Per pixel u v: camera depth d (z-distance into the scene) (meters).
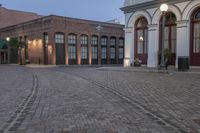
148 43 22.98
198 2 19.33
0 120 5.59
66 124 5.23
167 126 5.07
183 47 20.34
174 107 6.74
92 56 42.16
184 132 4.72
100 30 42.69
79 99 7.93
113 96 8.44
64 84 11.88
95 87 10.70
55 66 33.72
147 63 23.25
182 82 11.89
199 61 20.02
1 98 8.24
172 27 21.83
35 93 9.21
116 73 18.23
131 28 24.77
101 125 5.15
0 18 50.47
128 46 25.02
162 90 9.57
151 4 22.45
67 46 38.84
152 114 6.02
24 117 5.80
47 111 6.36
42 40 39.19
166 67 19.39
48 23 37.72
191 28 20.25
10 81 13.42
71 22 39.16
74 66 34.38
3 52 48.41
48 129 4.92
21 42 41.72
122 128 4.95
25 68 28.66
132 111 6.33
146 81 12.52
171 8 21.05
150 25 22.70
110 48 44.50
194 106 6.83
